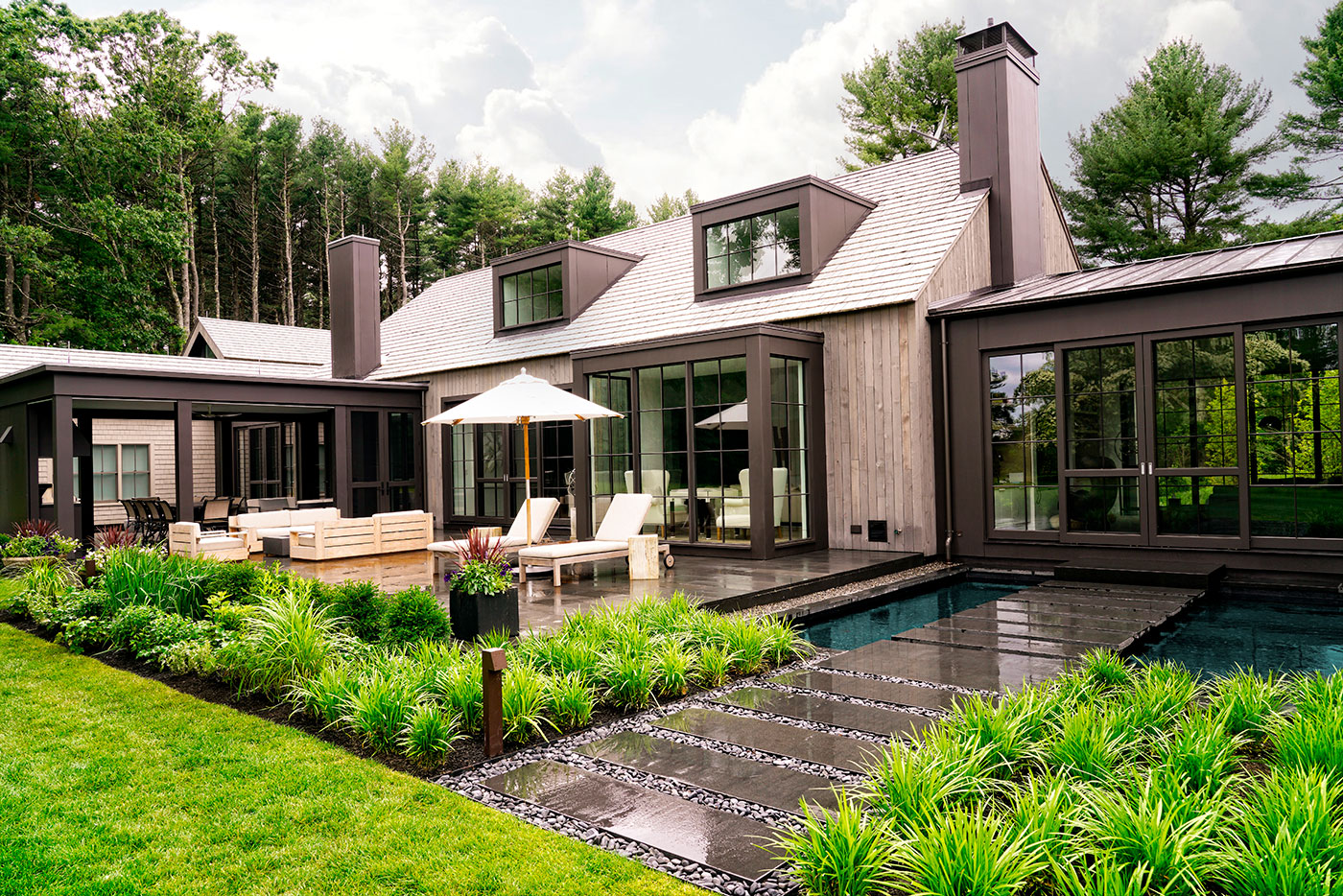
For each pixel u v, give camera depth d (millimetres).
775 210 12406
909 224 11961
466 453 16031
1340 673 4289
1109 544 9406
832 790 3455
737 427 10477
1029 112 12375
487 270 20641
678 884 2732
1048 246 13469
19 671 5711
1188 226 22703
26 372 12328
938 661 5684
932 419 10680
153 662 5805
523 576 8789
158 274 33438
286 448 19500
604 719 4543
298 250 40375
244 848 3035
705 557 10602
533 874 2793
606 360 11898
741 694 5020
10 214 29172
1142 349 9148
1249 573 8523
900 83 27438
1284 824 2508
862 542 10922
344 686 4496
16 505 13750
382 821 3227
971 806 3064
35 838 3123
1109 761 3377
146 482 19688
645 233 17594
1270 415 8445
